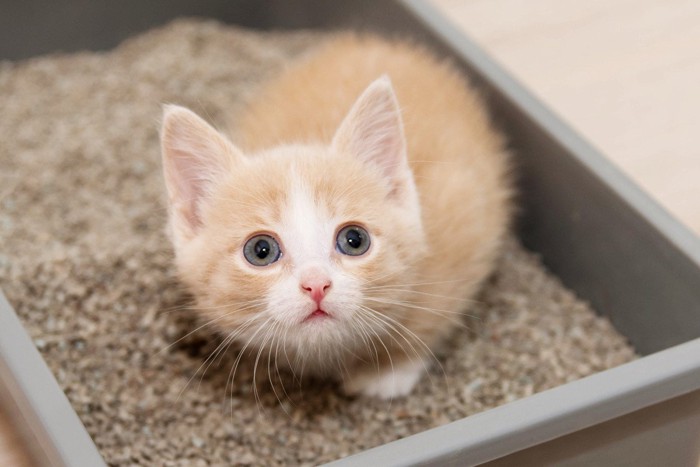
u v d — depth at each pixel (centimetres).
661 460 63
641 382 60
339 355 65
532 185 73
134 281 69
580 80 81
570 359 69
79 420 60
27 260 70
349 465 58
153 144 77
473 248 68
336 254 61
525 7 85
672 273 67
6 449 66
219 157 63
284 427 66
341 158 63
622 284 69
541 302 71
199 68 81
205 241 63
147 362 67
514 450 59
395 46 75
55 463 60
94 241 71
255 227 62
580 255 71
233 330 63
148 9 84
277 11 85
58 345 67
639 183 75
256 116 71
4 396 65
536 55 82
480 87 74
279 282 61
